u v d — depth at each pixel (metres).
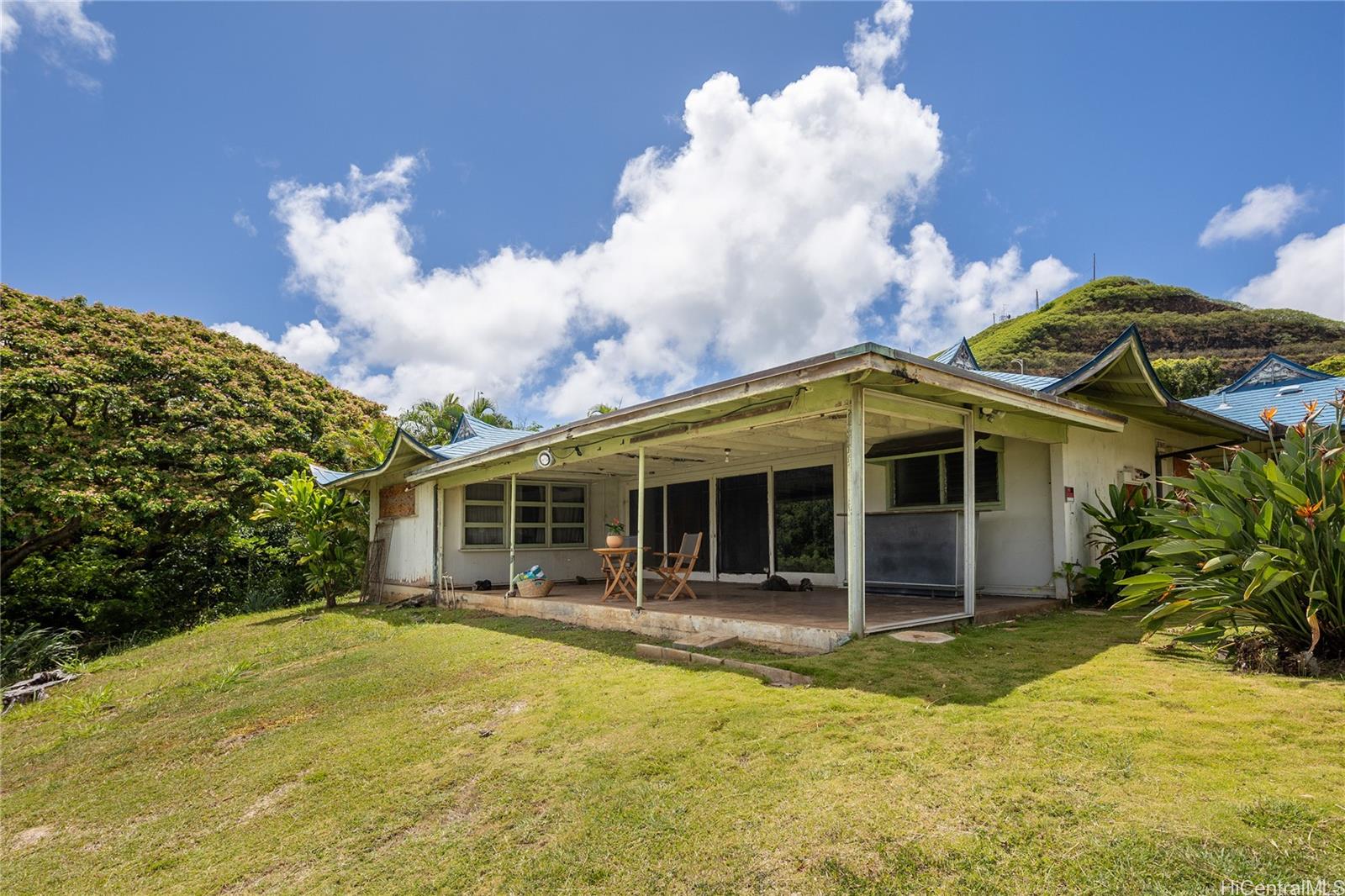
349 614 11.66
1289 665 4.07
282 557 17.56
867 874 2.29
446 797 3.42
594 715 4.32
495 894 2.51
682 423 7.17
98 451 13.97
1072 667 4.41
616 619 7.83
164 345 16.47
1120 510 7.59
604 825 2.87
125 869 3.14
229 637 10.70
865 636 5.48
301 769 4.09
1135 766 2.80
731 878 2.40
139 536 15.00
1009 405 6.09
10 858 3.42
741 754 3.42
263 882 2.84
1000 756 3.04
